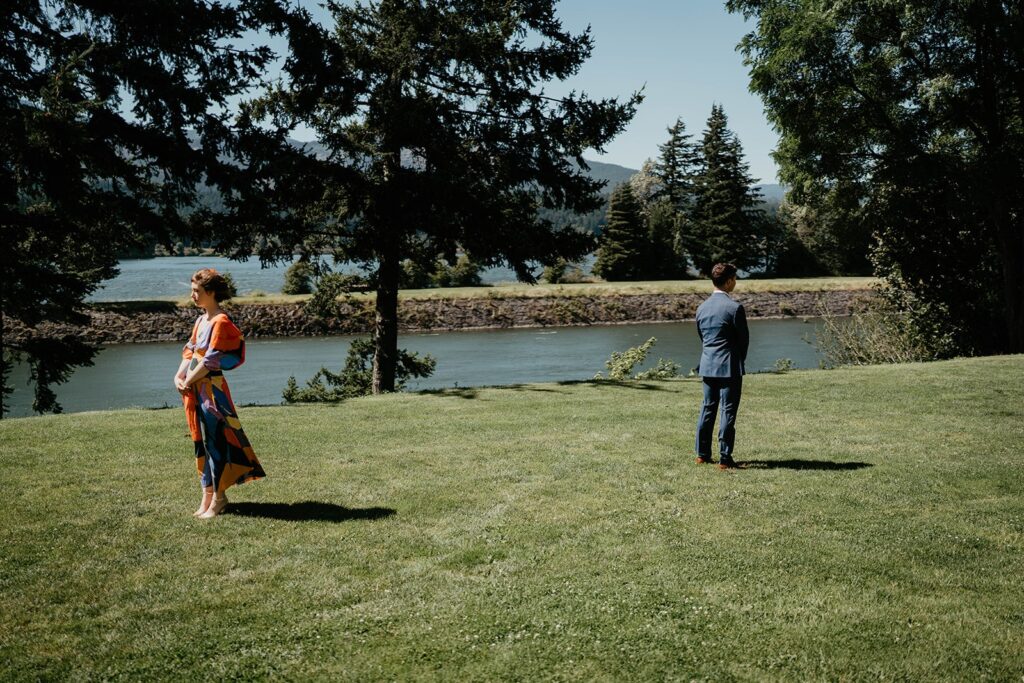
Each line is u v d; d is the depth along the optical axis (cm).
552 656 353
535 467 725
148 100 1428
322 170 1647
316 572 458
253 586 437
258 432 908
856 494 625
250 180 1562
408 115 1638
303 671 344
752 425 944
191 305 5134
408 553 490
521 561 472
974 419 966
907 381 1282
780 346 4119
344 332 5150
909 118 2284
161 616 400
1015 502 602
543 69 1773
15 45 1397
